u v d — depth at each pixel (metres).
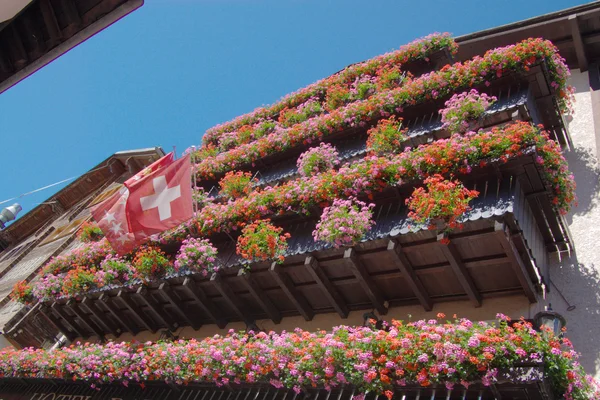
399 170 9.41
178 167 11.12
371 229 9.41
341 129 13.11
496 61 10.67
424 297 9.18
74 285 13.93
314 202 10.55
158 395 10.99
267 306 11.08
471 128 10.27
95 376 11.65
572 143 11.08
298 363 8.13
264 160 14.67
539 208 9.07
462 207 7.98
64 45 5.77
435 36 14.10
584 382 6.51
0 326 17.00
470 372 6.70
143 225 10.95
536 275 8.40
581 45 12.42
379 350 7.48
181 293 12.30
